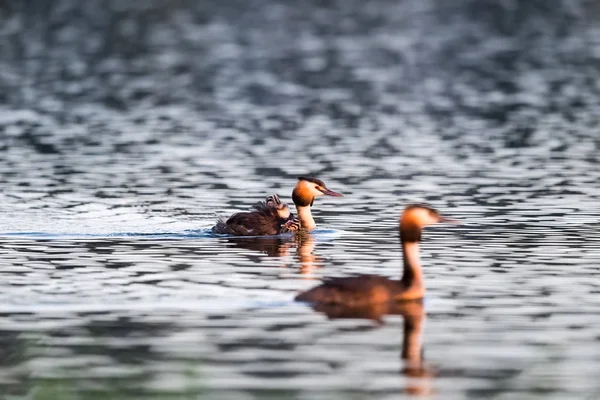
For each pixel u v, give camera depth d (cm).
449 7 8312
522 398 1262
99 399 1259
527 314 1566
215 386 1297
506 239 2069
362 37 6644
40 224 2205
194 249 2003
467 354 1403
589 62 5453
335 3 8581
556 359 1384
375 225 2230
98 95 4416
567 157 3027
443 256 1933
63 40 6344
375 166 2909
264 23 7362
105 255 1938
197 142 3312
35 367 1362
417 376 1327
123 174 2794
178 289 1695
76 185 2642
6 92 4466
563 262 1881
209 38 6550
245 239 2100
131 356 1395
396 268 1856
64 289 1691
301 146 3234
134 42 6322
